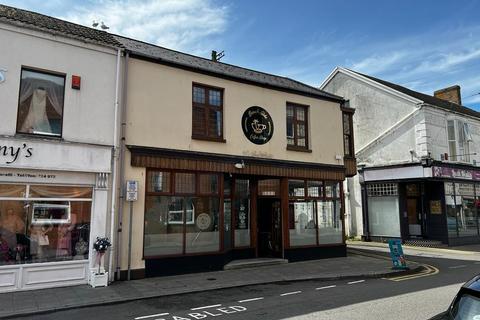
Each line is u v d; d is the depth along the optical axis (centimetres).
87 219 1027
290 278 1111
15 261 930
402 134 2119
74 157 994
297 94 1520
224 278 1102
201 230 1216
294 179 1469
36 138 952
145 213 1110
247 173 1315
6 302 821
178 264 1151
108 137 1062
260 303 835
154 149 1125
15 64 952
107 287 966
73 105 1020
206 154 1228
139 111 1128
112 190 1052
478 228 2252
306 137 1539
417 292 937
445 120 2169
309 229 1484
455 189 2144
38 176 960
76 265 991
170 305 827
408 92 2302
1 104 927
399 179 2083
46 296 873
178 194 1179
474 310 365
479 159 2353
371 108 2272
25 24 966
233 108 1334
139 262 1080
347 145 1697
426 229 2122
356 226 2303
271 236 1459
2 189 928
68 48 1029
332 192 1577
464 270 1291
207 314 754
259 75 1630
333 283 1073
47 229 977
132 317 739
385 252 1717
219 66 1507
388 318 705
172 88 1202
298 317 716
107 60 1086
